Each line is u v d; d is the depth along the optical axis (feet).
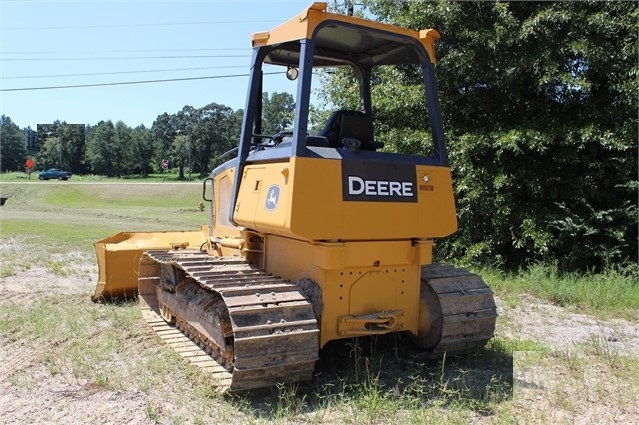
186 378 17.87
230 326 17.15
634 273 36.17
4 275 35.35
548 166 39.81
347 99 45.14
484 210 38.96
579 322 26.61
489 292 19.44
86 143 317.22
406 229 17.90
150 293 25.99
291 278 18.40
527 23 37.11
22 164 325.62
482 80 39.68
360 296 17.76
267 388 16.70
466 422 15.02
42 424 14.76
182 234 30.12
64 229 67.31
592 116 38.01
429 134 39.17
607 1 37.91
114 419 15.07
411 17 40.75
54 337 22.12
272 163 17.85
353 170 17.11
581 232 37.93
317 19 17.07
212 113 308.19
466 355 19.95
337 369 18.88
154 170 330.34
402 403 16.08
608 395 16.98
